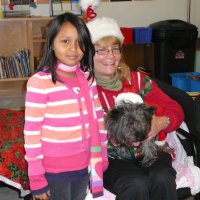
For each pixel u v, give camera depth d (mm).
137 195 1578
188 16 4395
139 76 1927
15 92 4098
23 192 1890
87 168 1550
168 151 1861
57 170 1462
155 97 1929
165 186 1621
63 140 1436
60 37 1392
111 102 1812
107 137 1634
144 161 1714
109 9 4180
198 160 1868
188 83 3307
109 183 1683
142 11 4273
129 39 3959
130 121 1493
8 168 1869
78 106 1451
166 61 3996
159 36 3906
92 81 1566
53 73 1396
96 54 1775
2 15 3588
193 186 1781
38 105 1385
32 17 3646
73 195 1557
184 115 2014
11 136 2174
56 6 3748
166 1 4312
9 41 4004
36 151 1402
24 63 3783
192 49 4035
